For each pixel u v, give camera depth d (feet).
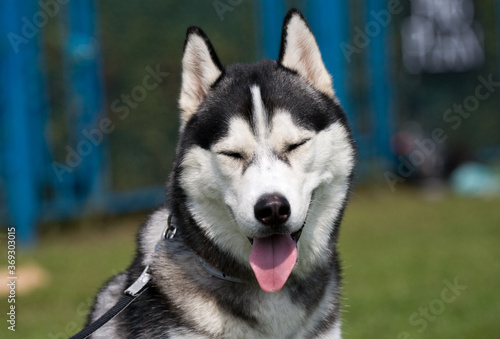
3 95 37.60
